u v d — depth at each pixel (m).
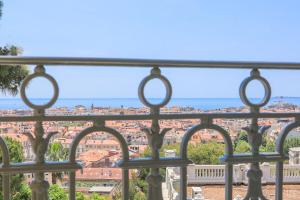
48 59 1.61
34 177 1.69
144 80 1.73
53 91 1.66
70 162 1.70
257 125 1.90
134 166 1.75
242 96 1.87
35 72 1.63
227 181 1.90
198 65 1.77
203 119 1.83
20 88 1.62
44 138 1.66
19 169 1.64
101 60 1.66
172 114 1.79
